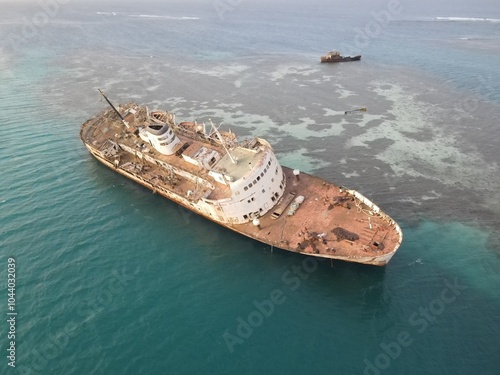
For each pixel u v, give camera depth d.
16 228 50.09
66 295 40.88
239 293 41.12
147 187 58.94
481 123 72.06
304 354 34.72
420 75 97.19
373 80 97.12
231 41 147.62
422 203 52.31
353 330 36.56
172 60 126.56
